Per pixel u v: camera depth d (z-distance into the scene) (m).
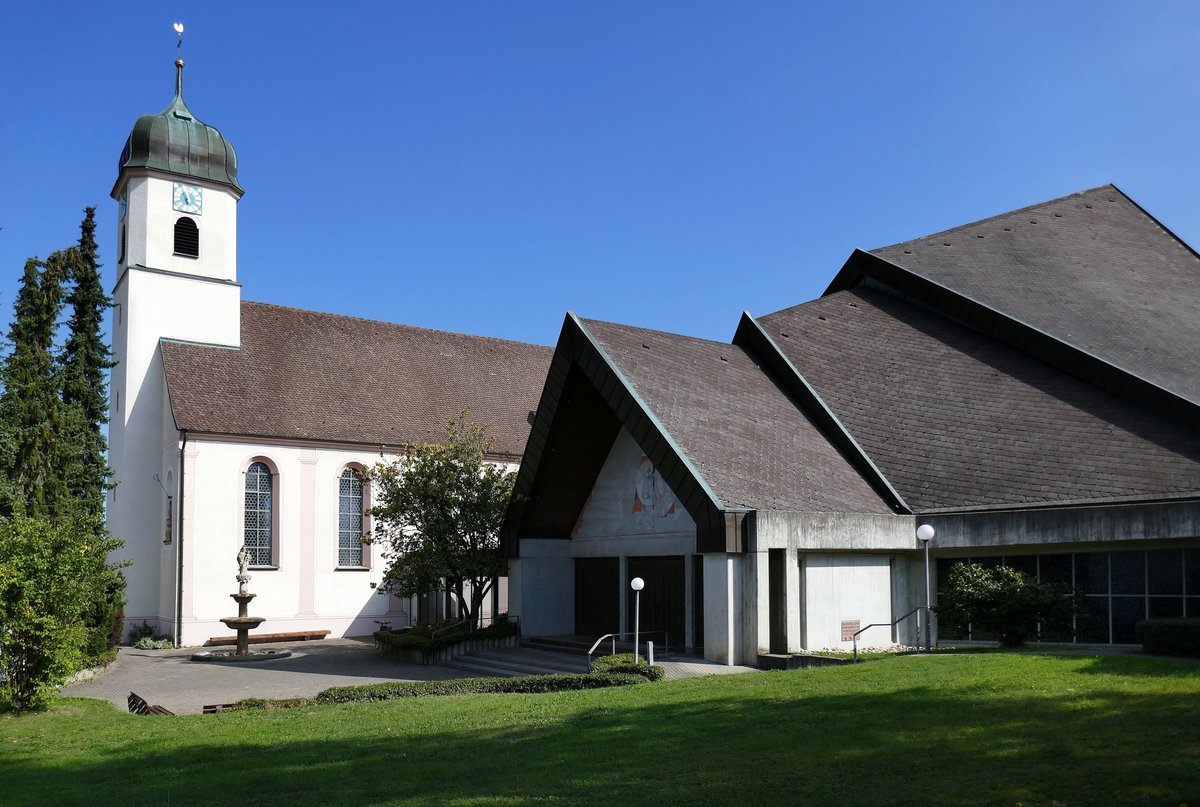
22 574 18.45
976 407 28.25
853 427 29.31
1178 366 27.94
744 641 21.88
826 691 15.33
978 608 20.97
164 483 39.47
